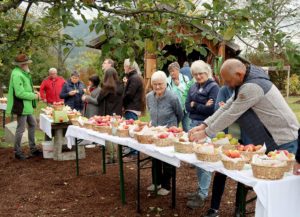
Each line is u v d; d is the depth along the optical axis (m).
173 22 2.47
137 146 4.25
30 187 5.79
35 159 7.48
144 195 5.24
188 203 4.70
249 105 3.31
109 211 4.72
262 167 2.79
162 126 4.60
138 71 6.80
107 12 2.37
